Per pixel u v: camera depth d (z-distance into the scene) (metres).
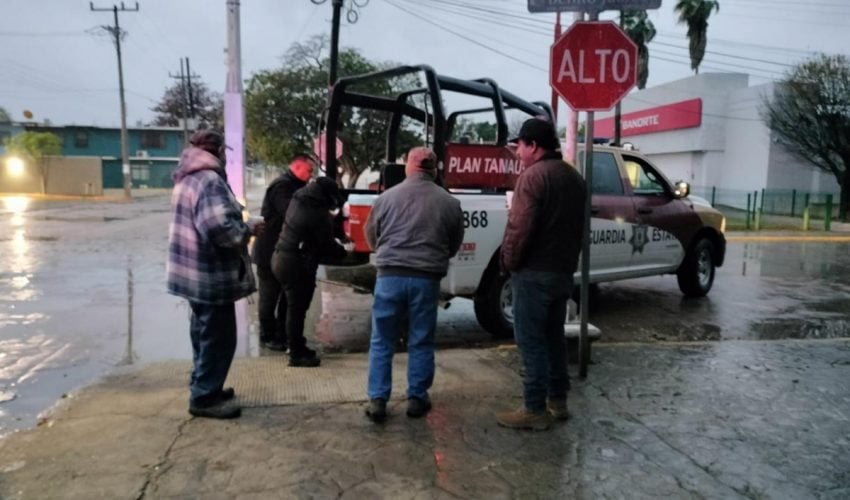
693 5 35.75
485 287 6.58
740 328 7.53
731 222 24.80
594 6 4.85
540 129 4.00
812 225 24.31
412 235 4.16
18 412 4.62
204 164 3.99
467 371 5.20
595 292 9.77
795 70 25.50
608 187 7.92
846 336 7.21
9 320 7.42
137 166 56.69
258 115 26.33
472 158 6.58
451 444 3.83
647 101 36.06
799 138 25.41
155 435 3.86
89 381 5.15
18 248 14.06
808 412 4.43
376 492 3.26
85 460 3.53
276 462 3.55
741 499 3.26
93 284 9.76
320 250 5.25
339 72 25.84
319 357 5.63
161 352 6.19
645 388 4.86
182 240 3.96
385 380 4.17
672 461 3.66
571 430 4.07
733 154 30.66
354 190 7.87
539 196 3.89
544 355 4.07
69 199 38.25
